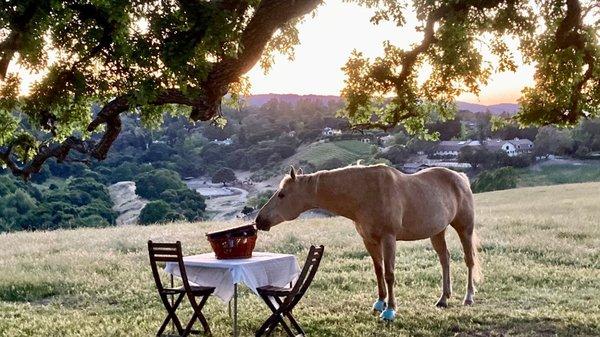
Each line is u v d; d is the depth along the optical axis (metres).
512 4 10.16
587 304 10.72
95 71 9.80
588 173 89.25
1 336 9.28
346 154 130.00
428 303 11.05
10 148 10.10
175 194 88.31
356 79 11.76
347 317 9.85
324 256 16.53
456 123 122.88
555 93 10.98
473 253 11.18
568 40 10.63
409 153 113.19
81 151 9.44
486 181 78.62
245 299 11.80
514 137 119.19
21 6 8.01
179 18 9.00
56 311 11.34
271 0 9.23
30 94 9.59
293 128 159.62
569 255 16.05
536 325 9.19
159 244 8.45
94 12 8.98
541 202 35.56
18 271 14.69
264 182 126.38
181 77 8.60
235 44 9.01
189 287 8.38
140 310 11.10
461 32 9.78
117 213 82.75
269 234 20.42
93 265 15.43
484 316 9.80
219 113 11.09
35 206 70.25
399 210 9.66
